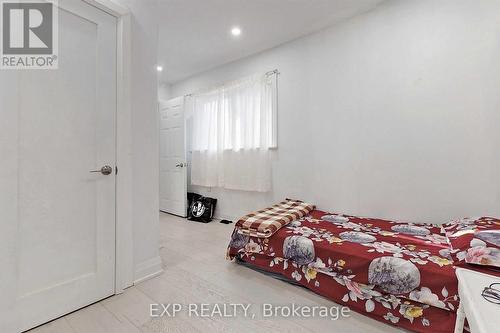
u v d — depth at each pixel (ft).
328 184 8.64
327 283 5.22
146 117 6.08
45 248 4.30
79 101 4.76
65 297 4.54
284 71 9.71
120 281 5.37
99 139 5.07
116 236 5.35
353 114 8.02
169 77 13.69
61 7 4.48
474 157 6.11
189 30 8.76
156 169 6.34
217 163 11.78
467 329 3.72
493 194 5.90
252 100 10.43
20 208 4.02
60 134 4.50
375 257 4.67
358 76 7.88
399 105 7.14
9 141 3.88
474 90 6.07
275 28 8.64
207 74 12.67
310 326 4.37
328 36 8.51
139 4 5.90
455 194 6.37
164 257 7.32
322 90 8.70
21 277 4.03
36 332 4.08
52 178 4.40
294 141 9.48
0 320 3.80
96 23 5.00
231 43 9.70
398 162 7.20
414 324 4.19
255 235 6.32
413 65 6.89
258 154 10.33
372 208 7.70
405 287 4.25
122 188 5.42
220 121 11.55
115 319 4.47
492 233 4.32
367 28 7.66
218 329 4.25
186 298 5.18
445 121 6.46
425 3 6.67
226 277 6.12
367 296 4.68
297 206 8.41
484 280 2.50
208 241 8.75
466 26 6.14
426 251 4.79
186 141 13.19
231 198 11.60
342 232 6.09
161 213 13.38
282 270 5.93
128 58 5.50
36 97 4.21
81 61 4.79
